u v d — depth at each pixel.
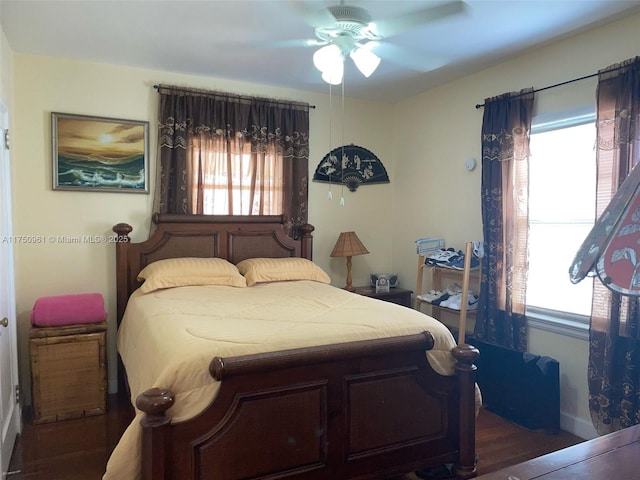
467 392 2.25
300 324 2.28
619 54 2.70
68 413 3.06
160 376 1.79
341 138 4.42
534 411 2.96
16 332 2.97
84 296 3.23
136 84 3.59
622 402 2.56
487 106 3.45
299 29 2.80
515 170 3.26
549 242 3.21
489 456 2.62
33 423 2.98
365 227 4.57
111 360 3.58
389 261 4.70
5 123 2.70
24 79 3.25
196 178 3.74
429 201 4.21
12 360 2.76
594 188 2.94
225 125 3.82
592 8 2.54
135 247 3.53
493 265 3.38
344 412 2.04
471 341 3.42
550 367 2.92
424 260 3.92
